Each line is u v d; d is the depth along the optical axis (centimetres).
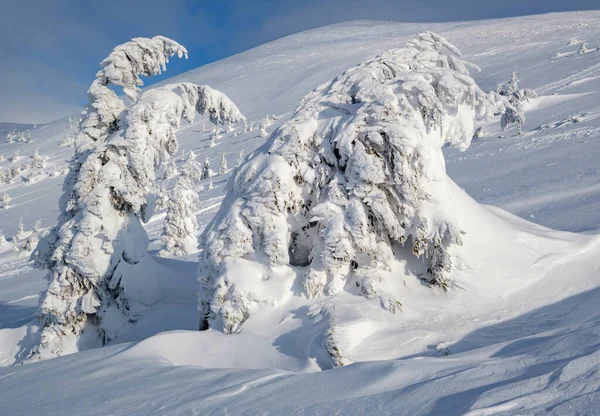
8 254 5341
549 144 3509
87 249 1146
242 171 979
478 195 2545
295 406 344
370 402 321
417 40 1100
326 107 1007
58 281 1152
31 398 516
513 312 803
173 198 3053
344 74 1076
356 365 432
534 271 899
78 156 1284
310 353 694
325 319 758
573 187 2039
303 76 19362
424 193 884
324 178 920
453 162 4112
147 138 1252
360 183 876
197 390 445
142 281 1216
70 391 523
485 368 336
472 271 884
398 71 1038
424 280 889
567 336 383
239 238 894
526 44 13575
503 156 3638
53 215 8050
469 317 793
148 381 516
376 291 840
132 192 1195
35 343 1182
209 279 927
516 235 997
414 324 773
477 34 18738
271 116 12875
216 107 1386
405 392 324
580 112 4572
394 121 904
